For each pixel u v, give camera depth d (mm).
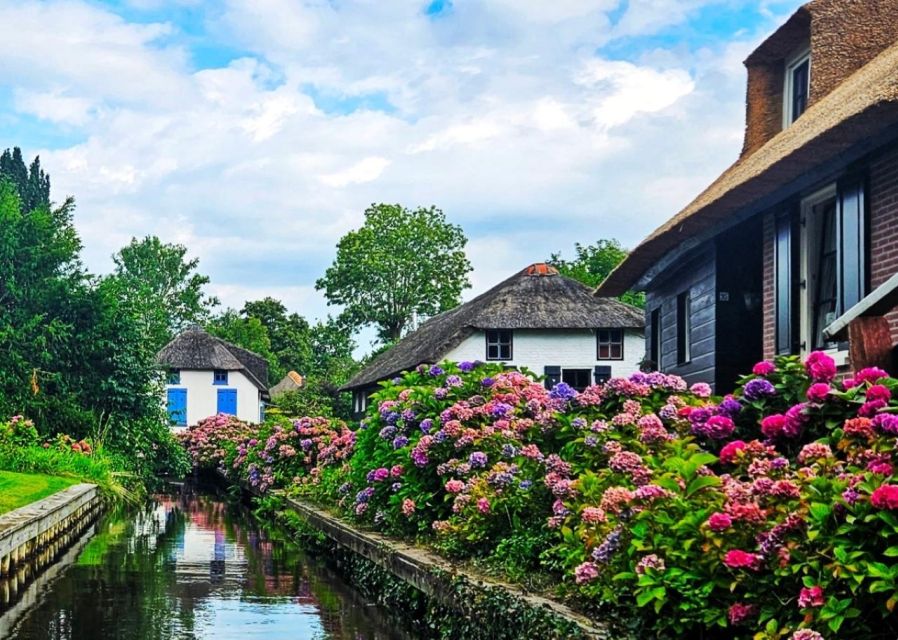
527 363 38000
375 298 64938
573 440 8969
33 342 24828
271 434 25156
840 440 5473
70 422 24844
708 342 13203
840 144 9031
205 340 55312
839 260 10148
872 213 9641
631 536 5797
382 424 13219
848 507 4543
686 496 5695
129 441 26562
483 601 7191
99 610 9797
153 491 30359
